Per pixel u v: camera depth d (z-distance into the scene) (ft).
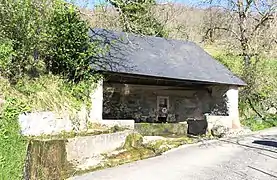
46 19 34.04
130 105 62.18
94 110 41.09
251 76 74.28
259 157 36.24
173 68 53.31
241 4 82.07
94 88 41.29
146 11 55.98
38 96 31.71
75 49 38.52
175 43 63.52
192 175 27.73
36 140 25.05
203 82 54.08
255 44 80.02
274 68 80.38
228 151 40.06
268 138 52.19
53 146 25.86
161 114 64.69
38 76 34.78
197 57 61.36
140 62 50.70
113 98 60.64
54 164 25.76
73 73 39.42
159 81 55.88
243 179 26.68
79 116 36.88
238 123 59.47
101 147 34.88
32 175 23.75
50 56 37.17
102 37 51.65
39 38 32.07
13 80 30.37
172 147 42.42
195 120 60.18
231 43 85.35
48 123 31.24
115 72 44.21
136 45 55.88
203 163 32.73
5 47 29.04
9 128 23.62
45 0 33.58
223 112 59.93
